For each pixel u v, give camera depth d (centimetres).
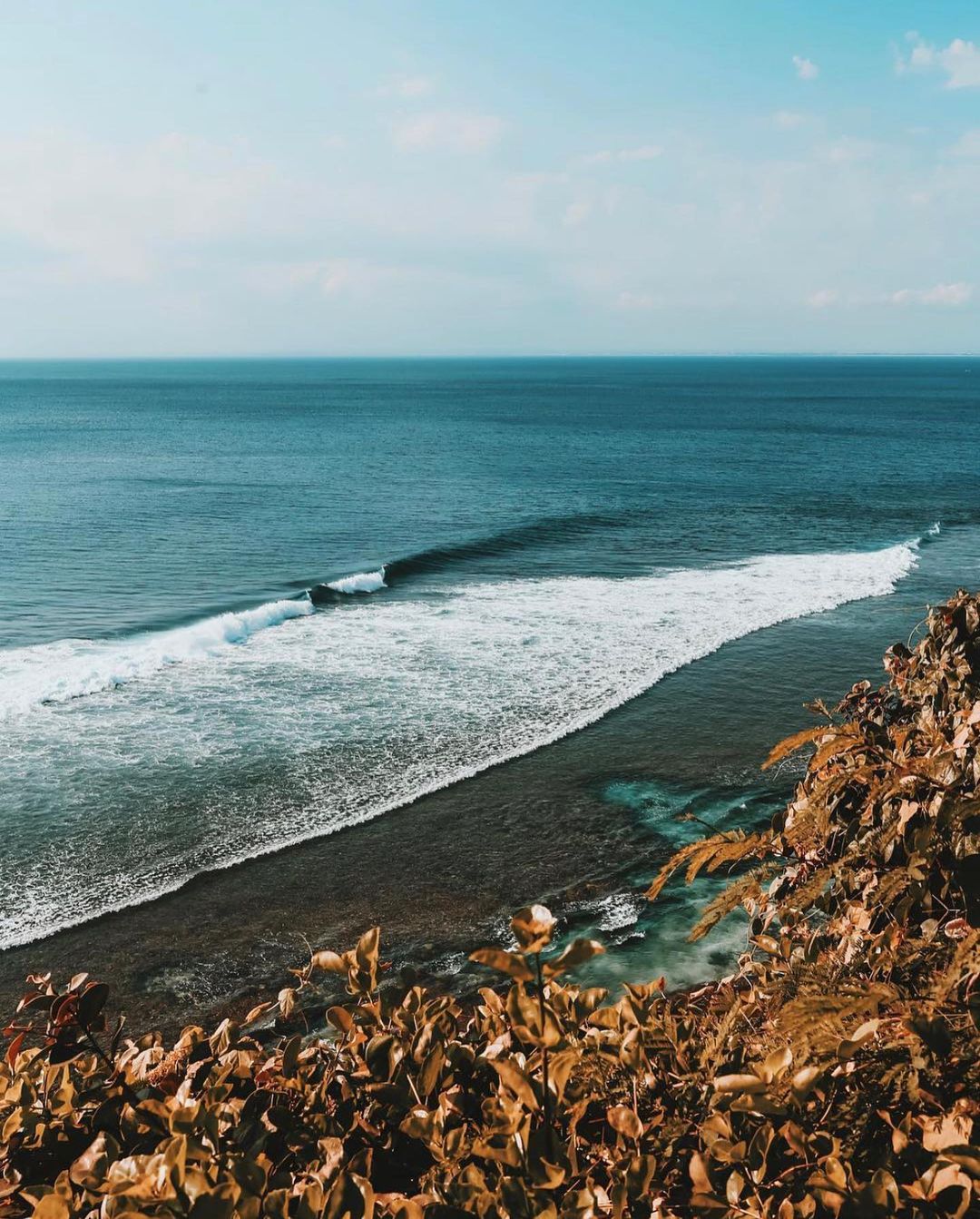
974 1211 147
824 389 19200
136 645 2106
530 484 5131
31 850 1134
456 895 1038
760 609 2312
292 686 1722
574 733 1495
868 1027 166
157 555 3158
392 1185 190
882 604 2362
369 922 991
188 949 948
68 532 3588
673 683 1734
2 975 912
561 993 215
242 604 2511
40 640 2142
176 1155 162
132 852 1133
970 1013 170
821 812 255
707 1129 175
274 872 1091
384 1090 195
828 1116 173
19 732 1496
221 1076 208
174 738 1476
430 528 3697
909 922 225
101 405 13838
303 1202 157
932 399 15400
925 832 213
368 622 2219
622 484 5134
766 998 223
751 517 3966
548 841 1155
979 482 5241
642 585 2650
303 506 4269
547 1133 168
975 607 305
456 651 1948
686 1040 208
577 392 17962
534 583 2697
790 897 258
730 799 1258
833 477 5441
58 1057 221
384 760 1395
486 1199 158
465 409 12662
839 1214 146
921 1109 171
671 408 12888
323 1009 844
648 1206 164
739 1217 155
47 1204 164
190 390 19262
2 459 6312
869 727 307
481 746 1444
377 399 15350
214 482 5134
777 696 1672
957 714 267
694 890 1020
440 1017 217
